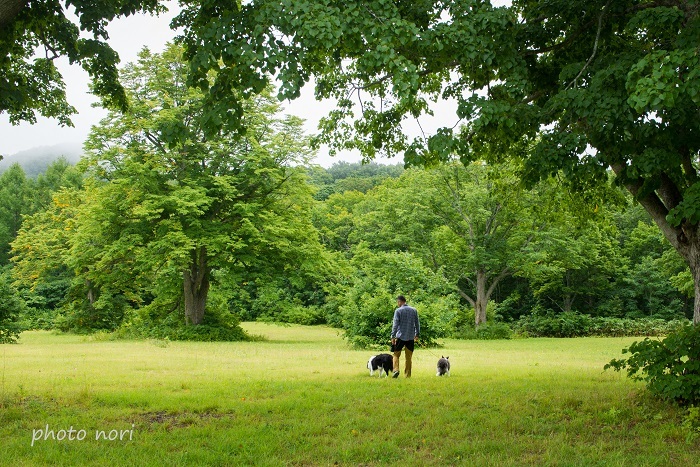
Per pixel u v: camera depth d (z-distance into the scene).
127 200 27.41
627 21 8.77
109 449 5.61
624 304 49.06
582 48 9.25
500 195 13.51
